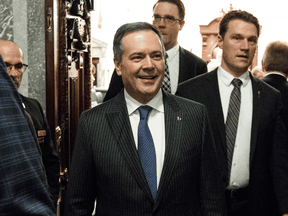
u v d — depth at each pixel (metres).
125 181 1.51
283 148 2.12
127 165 1.52
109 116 1.62
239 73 2.17
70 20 3.26
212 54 9.87
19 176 0.95
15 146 0.96
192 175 1.59
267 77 2.79
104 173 1.55
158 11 2.79
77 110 3.73
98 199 1.62
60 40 3.09
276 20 10.17
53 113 2.99
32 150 1.01
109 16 10.41
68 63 3.26
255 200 2.06
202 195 1.66
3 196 0.92
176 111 1.64
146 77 1.55
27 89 2.98
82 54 3.83
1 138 0.94
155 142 1.61
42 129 2.30
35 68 2.97
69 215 1.59
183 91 2.25
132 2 10.41
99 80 10.41
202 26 9.84
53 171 2.29
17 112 1.01
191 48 10.20
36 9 2.94
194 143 1.59
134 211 1.50
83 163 1.61
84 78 4.04
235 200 2.08
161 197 1.49
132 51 1.53
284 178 2.07
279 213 2.06
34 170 0.99
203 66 2.96
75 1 3.44
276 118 2.15
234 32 2.10
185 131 1.59
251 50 2.12
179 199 1.54
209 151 1.67
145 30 1.57
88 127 1.61
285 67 2.77
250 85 2.20
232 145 2.09
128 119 1.61
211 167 1.66
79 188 1.61
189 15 10.16
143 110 1.64
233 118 2.12
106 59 10.43
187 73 2.86
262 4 10.16
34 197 0.98
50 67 2.97
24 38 2.94
